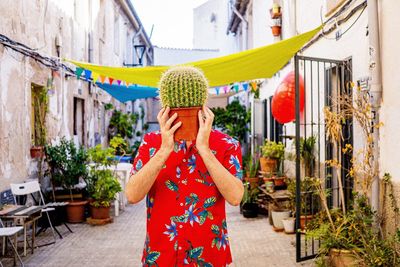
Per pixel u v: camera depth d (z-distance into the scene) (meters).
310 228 5.68
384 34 4.71
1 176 6.79
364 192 4.95
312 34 5.54
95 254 6.45
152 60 29.02
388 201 4.68
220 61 6.23
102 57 14.48
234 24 19.47
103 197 8.61
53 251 6.59
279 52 6.10
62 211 8.44
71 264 5.94
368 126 4.97
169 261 2.02
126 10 18.22
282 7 10.30
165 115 2.02
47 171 8.61
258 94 13.38
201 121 2.02
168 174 2.07
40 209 6.26
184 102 2.00
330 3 6.42
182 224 2.04
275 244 6.82
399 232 4.15
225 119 16.02
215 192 2.07
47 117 8.89
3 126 6.89
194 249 2.02
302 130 8.16
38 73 8.41
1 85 6.81
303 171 7.88
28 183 7.04
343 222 4.91
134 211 10.17
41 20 8.55
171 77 2.03
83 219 8.79
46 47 8.84
